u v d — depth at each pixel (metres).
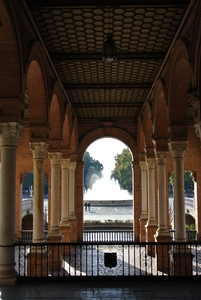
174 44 8.68
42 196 9.53
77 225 18.78
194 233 18.17
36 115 9.48
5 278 7.05
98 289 6.89
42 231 9.54
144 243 7.52
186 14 7.41
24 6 6.96
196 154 18.80
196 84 6.95
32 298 6.35
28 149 19.19
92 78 12.03
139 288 6.95
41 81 9.05
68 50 9.64
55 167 12.09
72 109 16.08
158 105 11.58
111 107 16.17
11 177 7.17
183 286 7.07
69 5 7.08
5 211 7.09
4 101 7.01
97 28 8.33
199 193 18.55
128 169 67.06
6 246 7.09
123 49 9.67
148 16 7.76
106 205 50.03
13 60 6.84
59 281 7.37
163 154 12.21
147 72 11.41
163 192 12.39
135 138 19.28
